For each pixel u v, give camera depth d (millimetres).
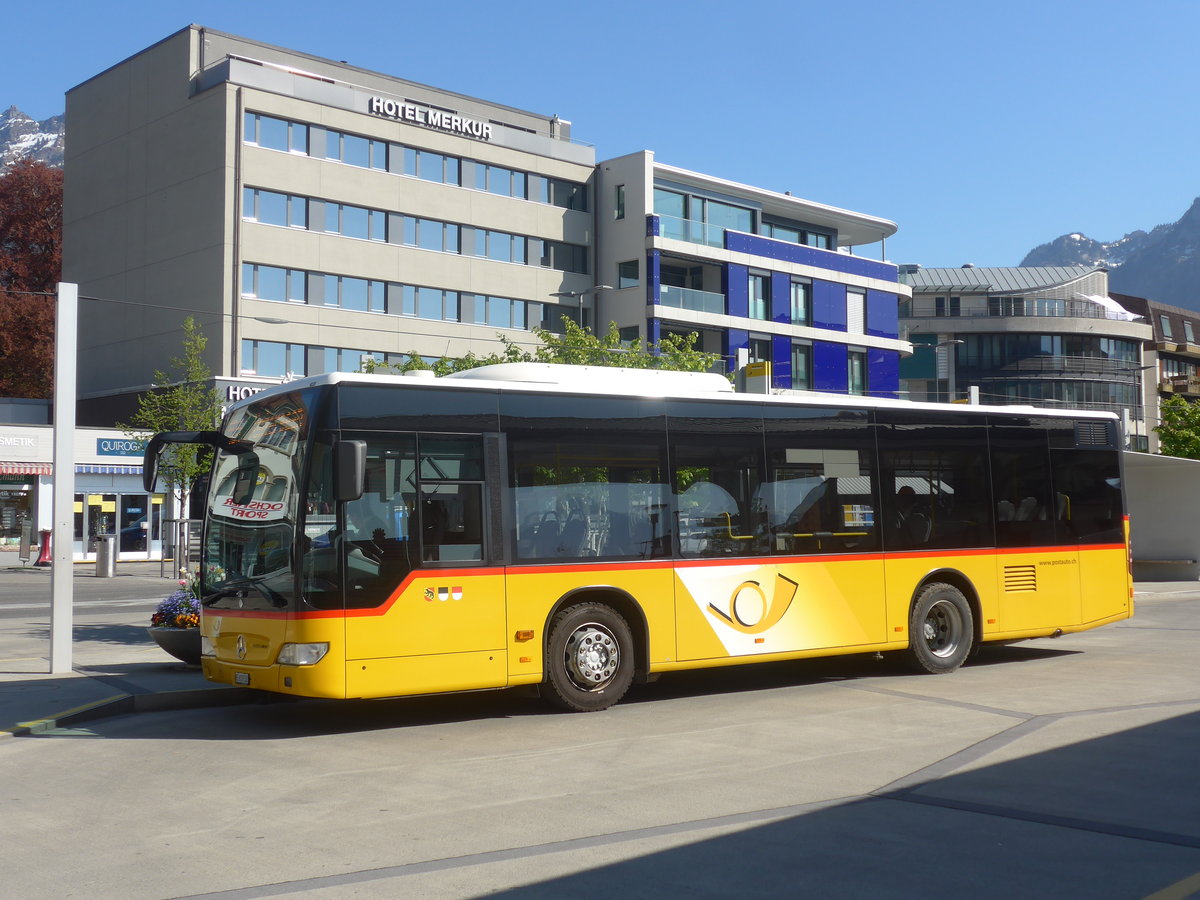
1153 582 32688
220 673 11273
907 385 85125
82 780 8758
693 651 12359
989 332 96188
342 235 48844
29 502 45344
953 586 14586
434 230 51938
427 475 11016
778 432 13281
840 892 5840
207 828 7273
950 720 10812
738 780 8430
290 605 10383
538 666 11367
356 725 11180
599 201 57656
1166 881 5953
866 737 10039
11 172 62875
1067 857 6402
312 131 48062
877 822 7176
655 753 9508
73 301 13914
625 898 5770
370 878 6133
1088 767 8664
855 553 13680
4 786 8570
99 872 6336
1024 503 15344
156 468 11984
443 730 10844
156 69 48906
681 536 12422
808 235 63906
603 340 27469
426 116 51500
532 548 11469
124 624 20625
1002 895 5777
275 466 10953
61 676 13633
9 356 57719
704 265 58531
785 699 12375
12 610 24453
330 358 48281
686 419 12641
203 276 46250
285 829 7215
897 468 14211
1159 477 34094
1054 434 15781
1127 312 102812
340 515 10500
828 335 61844
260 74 46594
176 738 10539
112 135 50844
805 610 13195
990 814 7355
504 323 54281
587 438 11969
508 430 11523
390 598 10633
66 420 13922
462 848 6711
